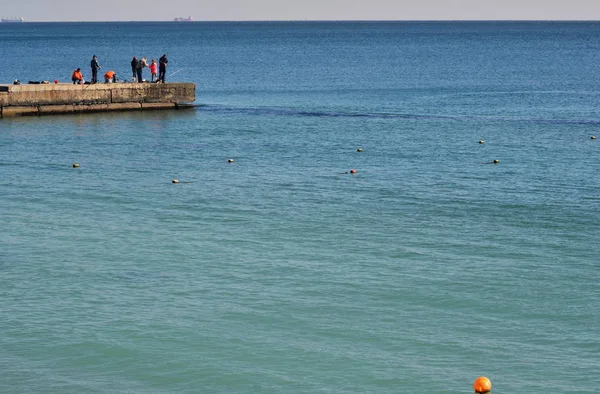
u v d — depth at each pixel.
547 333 25.61
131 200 40.97
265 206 39.78
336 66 142.88
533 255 32.53
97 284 29.41
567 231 35.69
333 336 25.36
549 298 28.22
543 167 48.75
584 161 50.59
